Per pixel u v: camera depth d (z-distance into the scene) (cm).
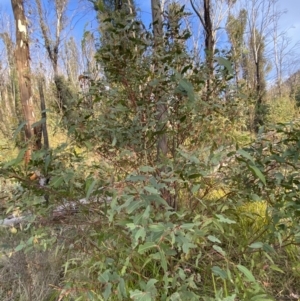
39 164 118
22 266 161
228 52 159
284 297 143
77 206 127
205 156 112
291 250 159
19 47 415
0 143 145
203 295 125
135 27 135
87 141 131
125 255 129
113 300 112
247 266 143
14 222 208
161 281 118
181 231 90
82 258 147
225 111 162
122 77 135
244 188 131
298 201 116
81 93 156
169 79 133
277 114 664
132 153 125
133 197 88
